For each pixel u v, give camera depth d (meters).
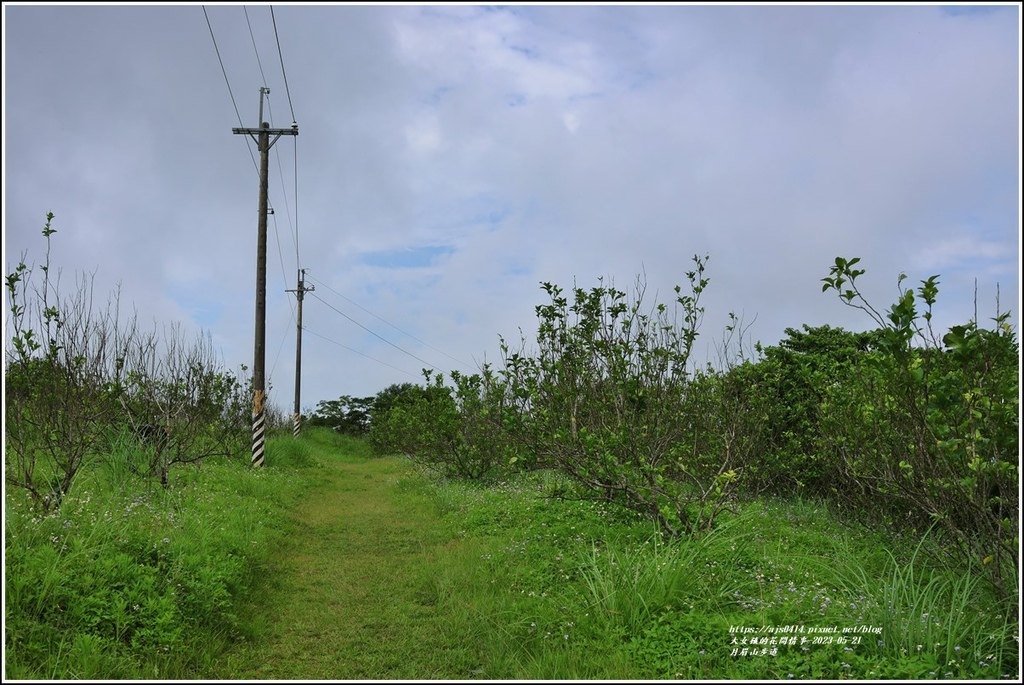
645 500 7.09
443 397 13.73
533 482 10.91
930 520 6.79
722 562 5.90
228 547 6.59
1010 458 4.41
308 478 14.12
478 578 6.11
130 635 4.57
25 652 4.11
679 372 7.50
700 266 7.47
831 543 6.83
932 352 4.56
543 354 7.77
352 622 5.39
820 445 8.51
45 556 4.86
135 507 7.33
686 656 4.30
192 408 10.94
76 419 7.20
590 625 4.84
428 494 11.49
